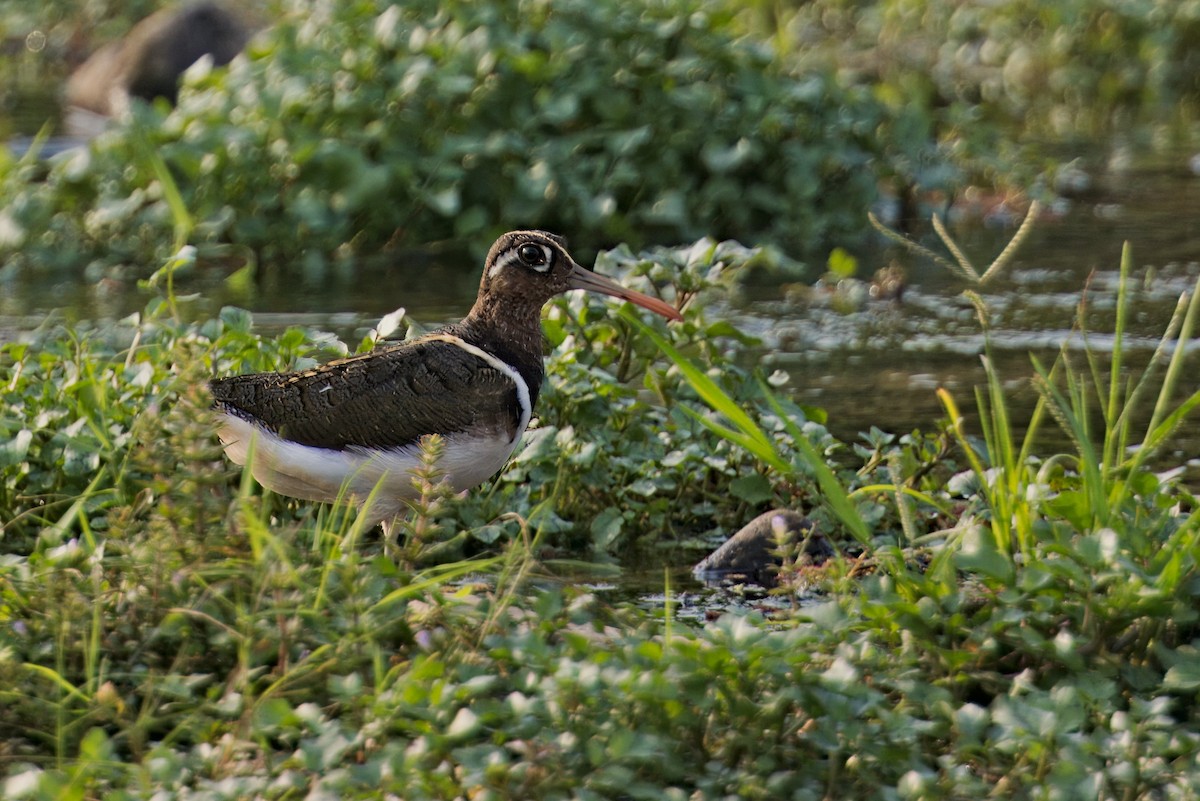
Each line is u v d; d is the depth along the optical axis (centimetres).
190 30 2822
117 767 741
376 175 1934
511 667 807
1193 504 958
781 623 958
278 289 1884
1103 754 732
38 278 1950
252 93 2023
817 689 757
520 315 1098
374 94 1986
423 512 875
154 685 790
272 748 795
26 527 1119
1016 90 3091
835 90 2119
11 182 2052
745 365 1600
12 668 779
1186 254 1984
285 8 2380
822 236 2102
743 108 2052
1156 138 2733
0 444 1080
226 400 1017
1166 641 863
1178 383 1523
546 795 698
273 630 802
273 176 1986
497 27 2016
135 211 2012
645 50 2061
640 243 2003
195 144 1950
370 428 1009
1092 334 1692
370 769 702
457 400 1022
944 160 2203
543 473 1191
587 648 777
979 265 1973
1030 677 834
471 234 1988
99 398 1127
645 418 1279
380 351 1041
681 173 2052
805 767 757
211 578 860
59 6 3619
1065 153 2617
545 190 1964
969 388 1521
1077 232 2111
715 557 1141
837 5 3609
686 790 753
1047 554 864
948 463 1204
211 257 2003
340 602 834
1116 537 827
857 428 1405
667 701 748
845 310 1803
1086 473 894
